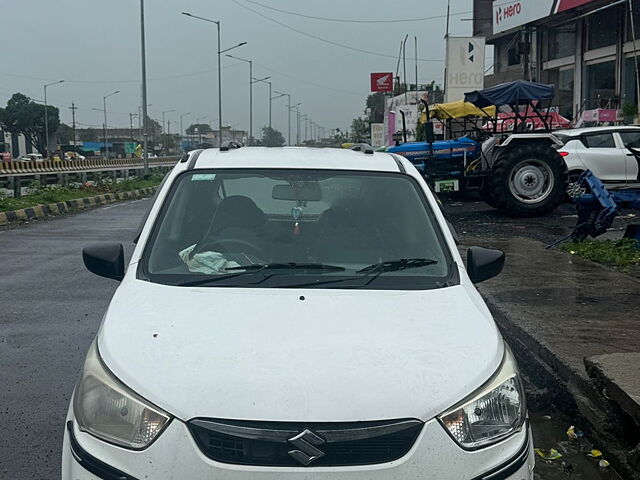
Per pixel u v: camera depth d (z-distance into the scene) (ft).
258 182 13.25
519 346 19.42
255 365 8.68
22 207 59.21
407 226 12.64
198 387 8.38
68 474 8.63
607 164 50.96
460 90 98.73
